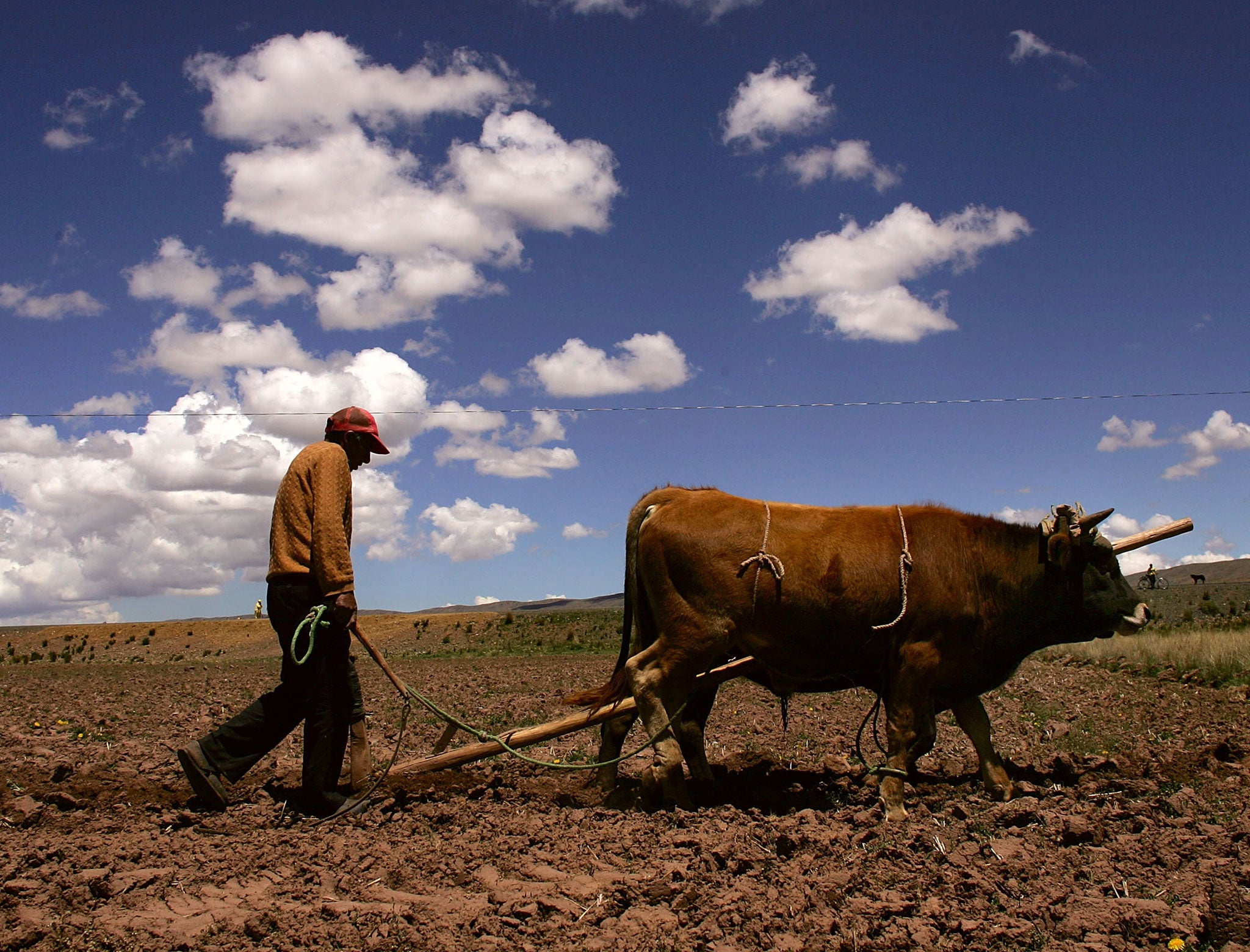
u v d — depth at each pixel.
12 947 4.33
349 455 7.44
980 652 7.57
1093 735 10.52
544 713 13.95
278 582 6.94
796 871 5.47
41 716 13.91
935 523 7.50
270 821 6.68
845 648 7.27
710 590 7.16
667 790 7.06
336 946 4.45
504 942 4.44
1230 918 4.54
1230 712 12.23
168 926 4.60
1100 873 5.28
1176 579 122.44
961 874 5.26
